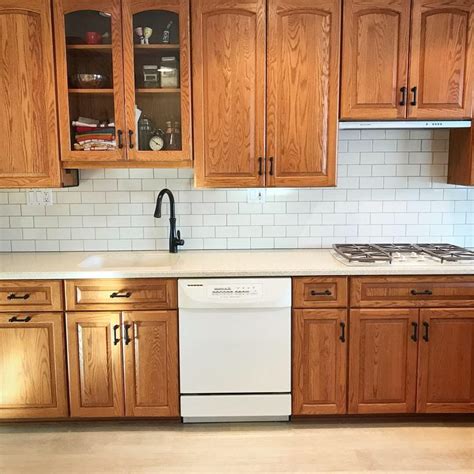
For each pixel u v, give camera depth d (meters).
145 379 2.55
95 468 2.26
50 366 2.54
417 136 2.99
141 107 2.67
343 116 2.63
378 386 2.57
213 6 2.54
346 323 2.53
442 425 2.61
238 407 2.58
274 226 3.06
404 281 2.49
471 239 3.08
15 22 2.54
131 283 2.48
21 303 2.49
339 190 3.03
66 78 2.59
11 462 2.31
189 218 3.04
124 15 2.55
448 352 2.55
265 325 2.52
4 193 3.00
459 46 2.60
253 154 2.65
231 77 2.60
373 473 2.21
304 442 2.46
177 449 2.41
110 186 3.01
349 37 2.58
